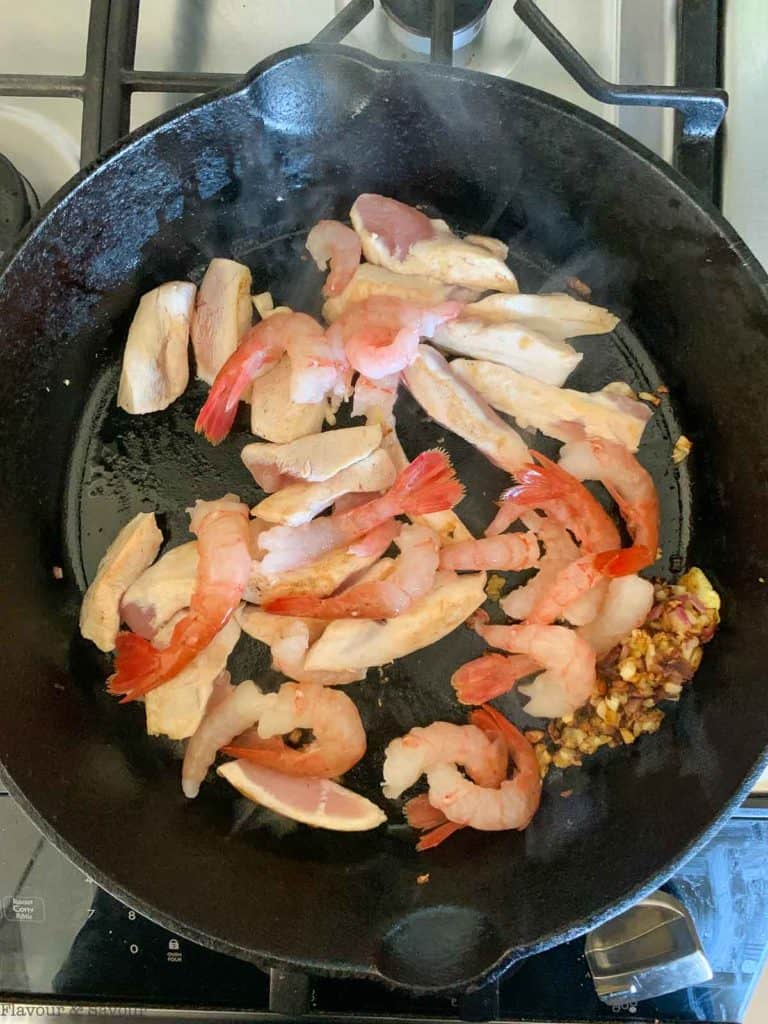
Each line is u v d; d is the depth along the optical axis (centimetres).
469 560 34
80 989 31
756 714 30
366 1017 30
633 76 36
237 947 27
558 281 38
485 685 34
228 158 34
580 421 35
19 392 34
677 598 34
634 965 30
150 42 37
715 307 33
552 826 34
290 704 33
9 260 31
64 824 30
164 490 36
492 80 31
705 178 33
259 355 34
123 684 34
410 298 36
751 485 33
